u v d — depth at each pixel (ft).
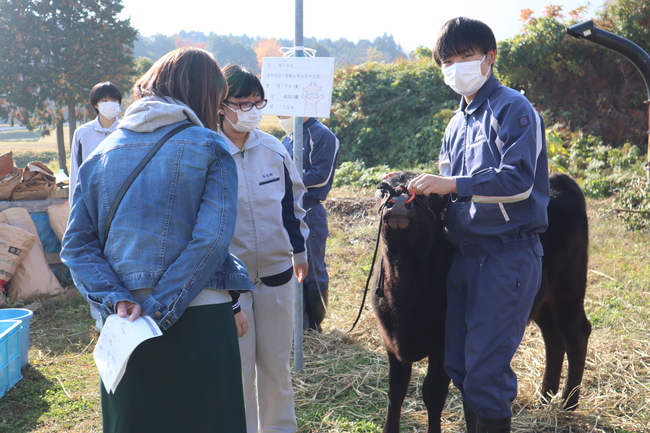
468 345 7.73
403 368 9.06
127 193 5.59
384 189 8.25
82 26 72.69
